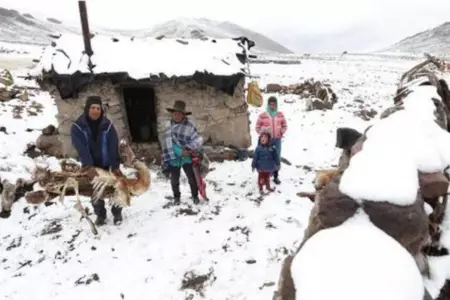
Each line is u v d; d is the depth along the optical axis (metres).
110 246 5.12
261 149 6.44
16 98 13.14
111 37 8.67
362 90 18.00
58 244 5.27
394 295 1.25
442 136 2.54
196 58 8.12
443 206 2.18
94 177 4.98
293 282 1.45
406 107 3.39
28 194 5.06
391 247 1.46
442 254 2.05
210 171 7.82
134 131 9.15
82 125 4.96
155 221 5.70
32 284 4.51
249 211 5.90
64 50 7.98
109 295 4.21
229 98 8.41
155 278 4.43
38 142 8.53
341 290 1.27
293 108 14.12
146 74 7.70
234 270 4.44
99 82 7.96
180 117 5.85
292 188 6.88
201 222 5.60
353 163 2.05
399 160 2.03
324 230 1.64
